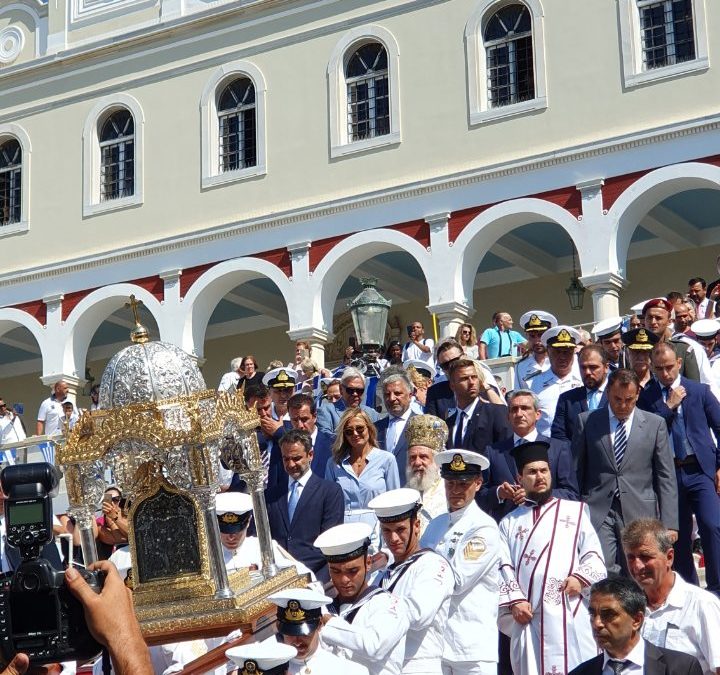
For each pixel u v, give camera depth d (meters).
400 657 7.25
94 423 7.20
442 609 7.64
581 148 23.02
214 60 27.14
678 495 10.23
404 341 29.03
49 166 28.86
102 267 27.86
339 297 29.38
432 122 24.62
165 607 7.00
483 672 8.23
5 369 33.62
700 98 22.31
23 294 28.67
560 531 8.96
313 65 26.06
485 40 24.47
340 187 25.41
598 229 22.83
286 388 13.52
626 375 9.83
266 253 26.05
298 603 6.91
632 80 22.84
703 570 12.45
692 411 10.49
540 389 12.30
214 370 31.48
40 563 3.78
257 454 7.73
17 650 3.77
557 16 23.61
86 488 7.18
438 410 11.53
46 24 29.53
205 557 7.07
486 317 28.25
